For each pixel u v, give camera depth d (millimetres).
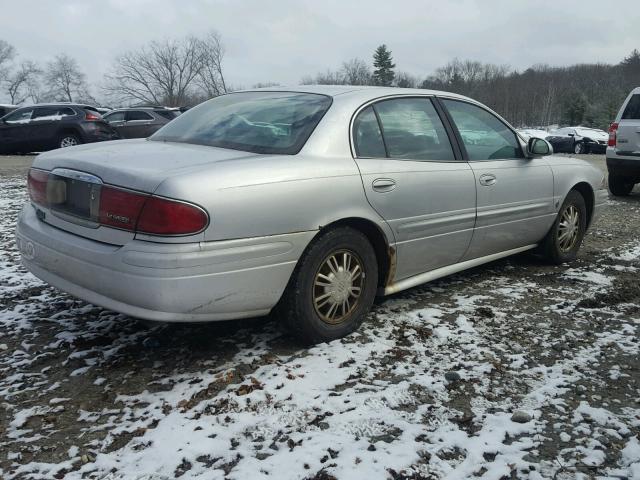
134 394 2750
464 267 4148
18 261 4867
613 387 2869
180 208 2588
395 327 3514
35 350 3189
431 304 3938
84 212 2900
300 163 3031
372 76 80500
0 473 2207
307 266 3049
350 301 3354
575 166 5055
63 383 2848
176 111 19969
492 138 4344
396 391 2766
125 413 2598
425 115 3893
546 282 4516
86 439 2418
